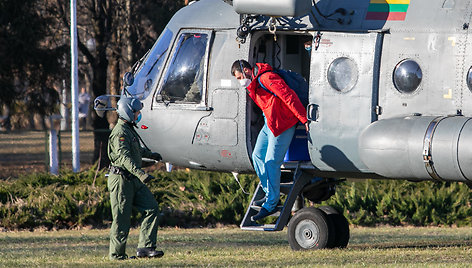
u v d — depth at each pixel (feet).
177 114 139.13
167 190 202.18
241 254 124.88
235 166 136.98
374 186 205.77
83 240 160.35
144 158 137.28
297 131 134.72
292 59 140.67
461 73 119.24
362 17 126.62
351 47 126.00
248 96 133.59
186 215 193.67
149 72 143.84
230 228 190.08
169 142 140.97
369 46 124.77
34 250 142.00
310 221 128.26
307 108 128.36
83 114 516.73
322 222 127.03
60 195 195.00
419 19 123.03
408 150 118.11
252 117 135.54
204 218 192.95
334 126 126.72
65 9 348.18
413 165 118.42
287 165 132.57
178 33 141.08
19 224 186.29
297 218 129.39
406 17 124.06
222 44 136.26
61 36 349.20
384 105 124.36
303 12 125.59
